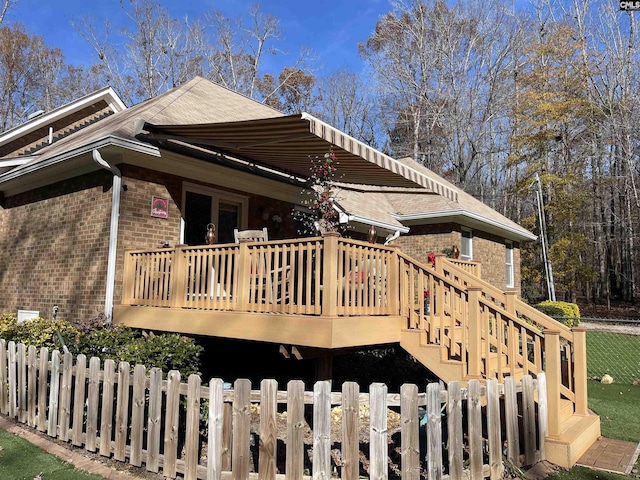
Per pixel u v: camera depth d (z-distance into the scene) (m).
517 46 32.34
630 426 6.96
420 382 10.09
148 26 36.81
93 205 9.20
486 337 6.30
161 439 5.32
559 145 29.27
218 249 7.32
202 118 10.89
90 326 8.04
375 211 15.25
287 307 6.43
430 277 6.84
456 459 4.05
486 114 33.50
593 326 21.08
